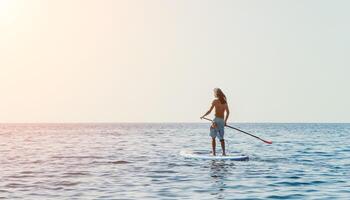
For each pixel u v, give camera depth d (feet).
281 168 53.16
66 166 56.65
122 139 147.43
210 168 52.95
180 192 37.11
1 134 222.07
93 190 37.99
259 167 53.98
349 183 42.09
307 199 34.17
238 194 36.24
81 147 99.04
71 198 34.22
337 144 109.81
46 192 36.96
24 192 36.91
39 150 88.79
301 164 58.08
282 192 37.22
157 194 36.14
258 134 208.74
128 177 45.93
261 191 37.65
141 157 69.36
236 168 52.95
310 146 100.07
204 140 135.54
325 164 58.39
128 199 33.91
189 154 65.62
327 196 35.45
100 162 61.72
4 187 39.55
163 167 54.49
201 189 38.58
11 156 72.90
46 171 51.37
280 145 104.53
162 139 145.69
